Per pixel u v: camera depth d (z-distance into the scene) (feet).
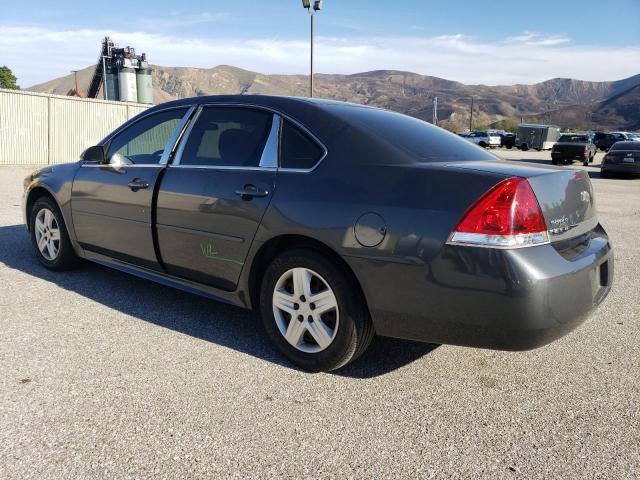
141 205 12.91
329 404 9.15
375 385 9.90
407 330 9.26
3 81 246.68
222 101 12.34
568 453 7.94
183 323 12.61
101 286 15.24
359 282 9.38
